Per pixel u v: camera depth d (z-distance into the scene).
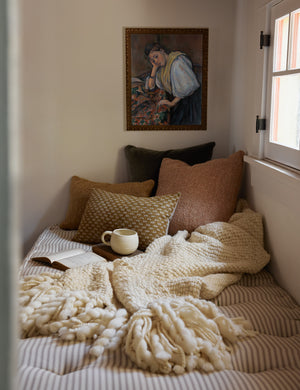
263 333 1.82
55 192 3.29
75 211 3.09
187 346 1.51
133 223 2.62
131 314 1.82
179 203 2.83
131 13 3.13
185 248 2.32
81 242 2.79
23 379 1.39
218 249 2.34
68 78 3.17
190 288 1.97
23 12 3.04
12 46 0.17
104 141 3.28
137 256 2.26
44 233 3.04
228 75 3.23
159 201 2.68
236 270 2.26
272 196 2.46
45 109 3.18
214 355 1.52
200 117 3.28
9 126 0.17
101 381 1.41
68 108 3.21
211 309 1.75
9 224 0.17
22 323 1.68
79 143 3.26
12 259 0.18
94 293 1.89
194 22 3.16
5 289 0.18
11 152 0.17
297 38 2.18
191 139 3.31
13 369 0.18
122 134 3.28
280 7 2.36
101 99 3.22
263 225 2.64
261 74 2.63
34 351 1.57
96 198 2.79
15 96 0.17
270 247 2.51
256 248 2.45
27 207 3.28
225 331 1.67
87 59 3.16
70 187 3.21
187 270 2.14
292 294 2.19
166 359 1.47
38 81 3.14
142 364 1.50
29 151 3.21
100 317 1.75
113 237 2.41
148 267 2.13
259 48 2.64
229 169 2.88
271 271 2.49
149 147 3.31
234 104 3.21
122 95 3.23
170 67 3.20
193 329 1.62
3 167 0.17
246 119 2.95
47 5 3.06
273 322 1.86
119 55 3.17
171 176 2.96
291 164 2.26
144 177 3.13
